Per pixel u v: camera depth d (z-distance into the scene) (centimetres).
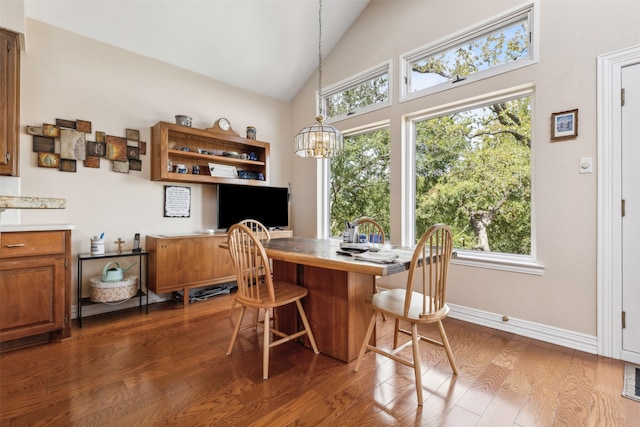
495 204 276
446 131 308
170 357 209
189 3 293
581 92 220
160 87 343
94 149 298
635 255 202
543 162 238
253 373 189
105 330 256
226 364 200
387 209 358
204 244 334
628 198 204
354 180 396
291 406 158
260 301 195
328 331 215
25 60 265
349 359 204
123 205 317
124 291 282
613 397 164
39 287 225
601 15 212
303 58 401
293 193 468
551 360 206
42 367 193
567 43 226
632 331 203
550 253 235
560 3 228
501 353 217
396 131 331
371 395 167
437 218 314
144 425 142
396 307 183
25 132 264
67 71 284
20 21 236
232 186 379
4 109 233
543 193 238
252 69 391
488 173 280
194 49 341
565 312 228
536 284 241
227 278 351
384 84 354
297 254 196
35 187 269
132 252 296
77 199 289
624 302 205
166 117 347
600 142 213
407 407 157
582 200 221
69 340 235
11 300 214
